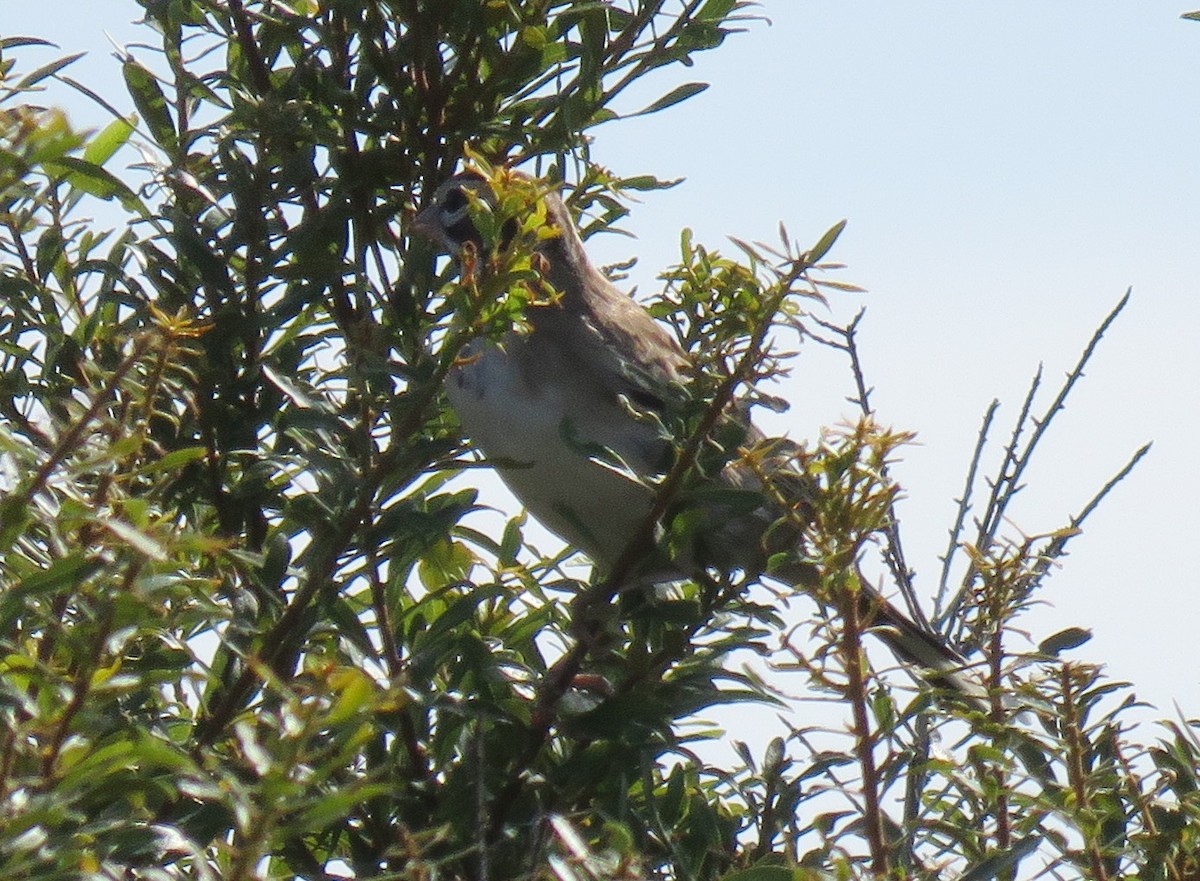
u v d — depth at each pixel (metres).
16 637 5.61
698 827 7.53
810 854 6.64
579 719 7.79
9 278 8.17
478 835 6.93
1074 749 6.82
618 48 9.43
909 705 6.85
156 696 6.75
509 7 9.23
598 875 5.52
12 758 4.70
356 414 8.64
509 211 6.74
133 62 8.99
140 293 8.45
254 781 6.42
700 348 7.87
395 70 9.31
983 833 7.11
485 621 8.80
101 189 8.63
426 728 8.12
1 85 6.95
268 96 8.80
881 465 6.56
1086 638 7.24
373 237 9.29
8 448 5.16
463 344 6.96
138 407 6.14
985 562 7.26
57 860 4.62
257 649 7.41
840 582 6.53
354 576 7.68
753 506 7.77
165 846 5.27
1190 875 6.80
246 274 8.73
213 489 8.44
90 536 5.26
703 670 7.89
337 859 8.07
